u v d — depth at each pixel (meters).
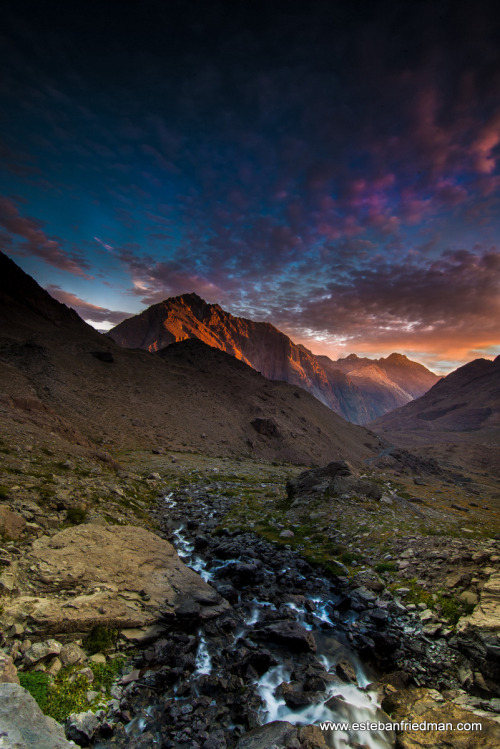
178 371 114.81
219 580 15.76
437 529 22.12
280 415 107.56
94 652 9.57
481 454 180.12
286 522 23.78
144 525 20.67
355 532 20.86
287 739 7.29
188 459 53.88
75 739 6.90
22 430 28.36
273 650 11.17
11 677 7.36
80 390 70.69
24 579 11.02
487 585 12.27
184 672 9.66
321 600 14.33
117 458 45.62
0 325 90.94
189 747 7.29
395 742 7.38
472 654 9.94
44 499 17.72
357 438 141.25
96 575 12.34
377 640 11.41
